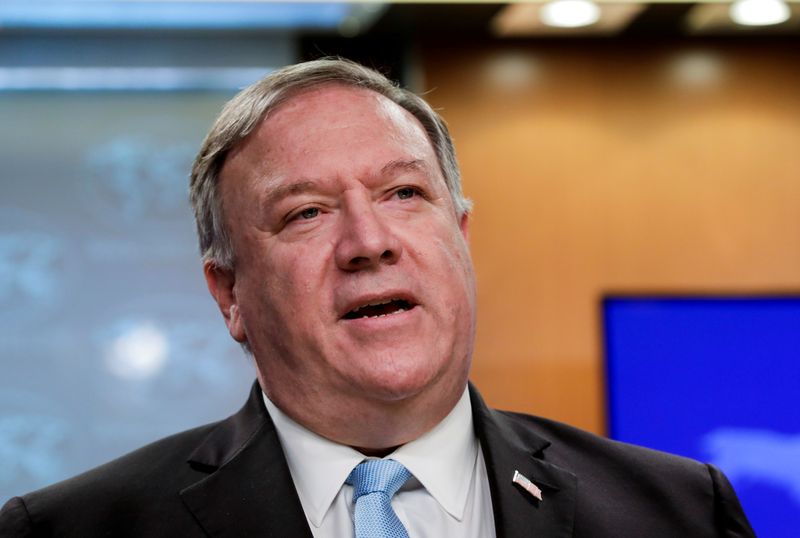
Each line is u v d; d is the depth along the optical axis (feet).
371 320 4.57
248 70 16.80
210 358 16.52
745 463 14.60
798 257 16.90
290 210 4.75
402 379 4.51
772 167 17.02
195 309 16.58
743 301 14.79
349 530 4.65
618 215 16.83
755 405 14.69
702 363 14.75
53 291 16.38
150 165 16.66
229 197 5.00
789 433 14.58
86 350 16.37
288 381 4.75
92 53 16.65
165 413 16.38
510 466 4.80
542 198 16.78
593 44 16.97
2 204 16.42
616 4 15.74
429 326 4.64
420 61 16.67
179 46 16.75
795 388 14.66
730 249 16.88
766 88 17.10
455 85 16.74
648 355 14.82
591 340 16.62
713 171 16.96
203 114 16.76
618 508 4.82
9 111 16.52
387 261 4.61
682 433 14.70
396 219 4.74
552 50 16.92
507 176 16.74
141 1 15.49
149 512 4.64
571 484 4.82
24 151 16.51
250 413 5.03
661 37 17.01
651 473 5.01
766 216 16.94
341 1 15.55
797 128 17.07
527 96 16.83
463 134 16.72
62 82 16.60
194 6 15.83
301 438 4.82
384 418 4.66
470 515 4.80
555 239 16.74
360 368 4.53
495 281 16.63
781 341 14.71
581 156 16.85
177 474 4.80
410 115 5.15
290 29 16.49
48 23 16.31
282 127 4.87
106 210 16.52
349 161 4.74
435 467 4.76
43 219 16.47
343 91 4.98
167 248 16.58
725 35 17.04
